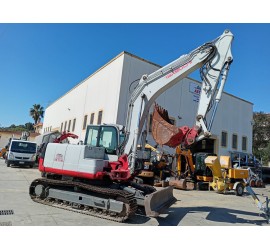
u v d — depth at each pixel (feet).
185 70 22.04
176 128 21.45
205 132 20.62
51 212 19.22
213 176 42.34
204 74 21.95
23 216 17.46
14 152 53.93
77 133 73.72
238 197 38.09
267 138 125.90
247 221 21.43
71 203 20.85
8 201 21.59
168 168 47.01
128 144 21.62
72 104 84.23
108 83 59.06
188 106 67.72
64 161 21.90
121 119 52.85
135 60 56.34
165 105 62.28
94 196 19.88
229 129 79.66
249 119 88.38
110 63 59.67
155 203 18.76
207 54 21.65
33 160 55.01
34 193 23.06
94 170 20.27
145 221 18.94
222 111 78.28
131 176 20.66
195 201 30.60
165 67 22.47
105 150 22.89
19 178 37.11
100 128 23.90
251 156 67.05
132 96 23.03
